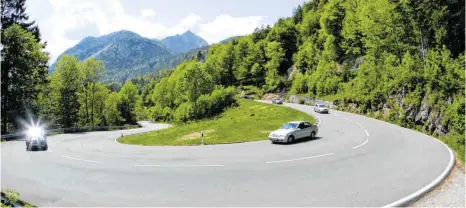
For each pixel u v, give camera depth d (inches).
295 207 353.1
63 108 2522.1
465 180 445.4
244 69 4640.8
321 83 2859.3
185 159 706.2
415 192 390.3
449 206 337.1
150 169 601.9
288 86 3865.7
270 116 1882.4
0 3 1879.9
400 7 1806.1
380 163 576.1
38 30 2066.9
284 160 642.8
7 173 605.0
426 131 1227.2
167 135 1476.4
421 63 1525.6
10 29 1685.5
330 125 1350.9
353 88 2148.1
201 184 471.8
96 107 2992.1
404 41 1843.0
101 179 530.6
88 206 389.1
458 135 836.0
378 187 420.2
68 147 1112.8
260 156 705.0
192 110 3245.6
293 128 951.0
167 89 4618.6
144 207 376.2
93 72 2792.8
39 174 590.2
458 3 1620.3
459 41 1572.3
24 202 402.0
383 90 1699.1
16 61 1683.1
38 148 1021.8
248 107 2775.6
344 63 2945.4
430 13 1656.0
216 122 1861.5
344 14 3228.3
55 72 2519.7
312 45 3846.0
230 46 5039.4
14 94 1723.7
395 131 1107.3
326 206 352.2
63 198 426.6
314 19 4515.3
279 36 4773.6
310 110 2181.3
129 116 4160.9
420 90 1392.7
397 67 1643.7
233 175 522.6
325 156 671.1
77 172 599.8
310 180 471.5
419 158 613.3
